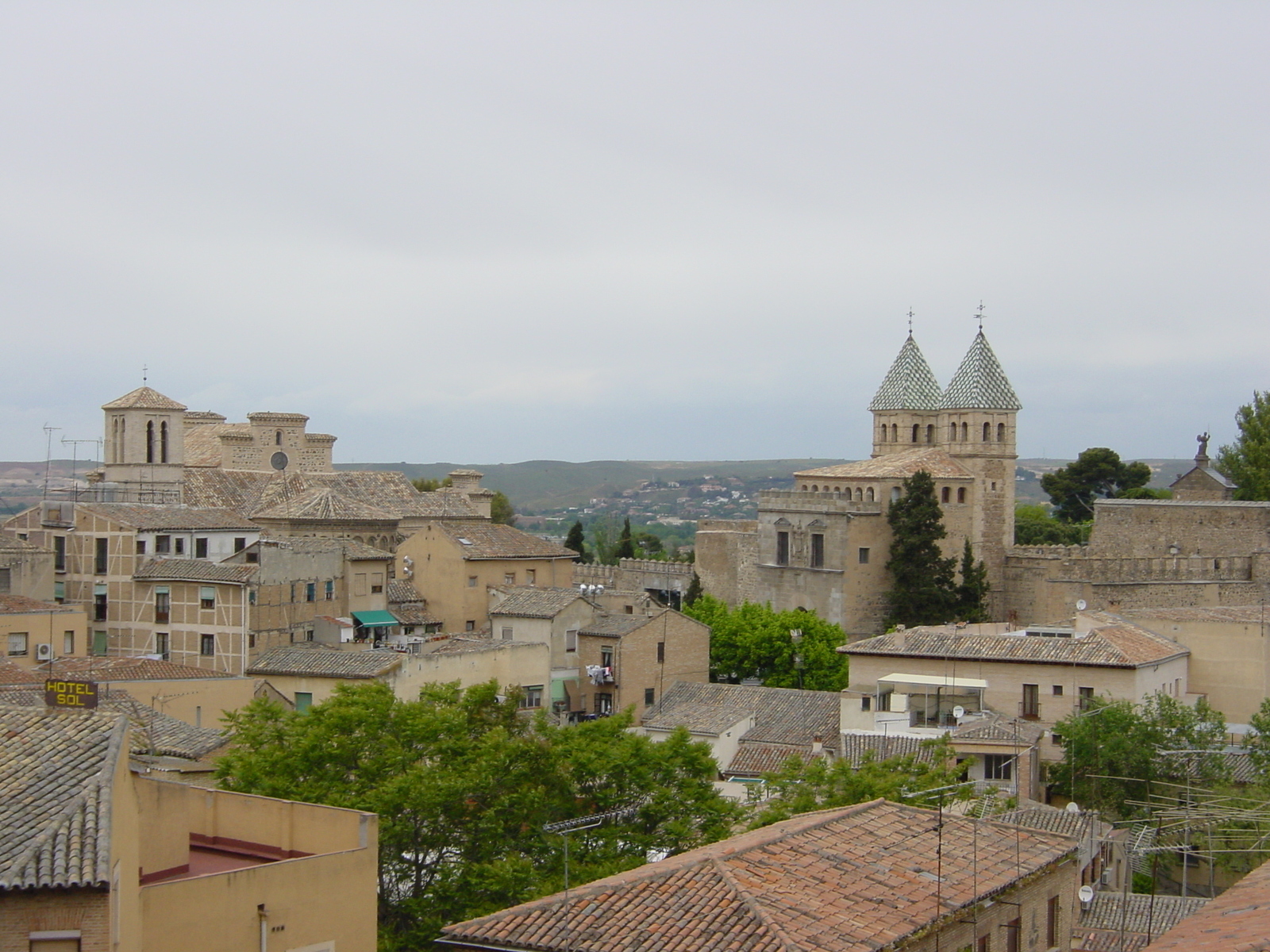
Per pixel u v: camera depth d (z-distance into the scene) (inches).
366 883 1658.5
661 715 4128.9
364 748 2425.0
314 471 6806.1
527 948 1435.8
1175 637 4269.2
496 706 2785.4
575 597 4744.1
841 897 1535.4
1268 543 5777.6
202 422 7362.2
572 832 2273.6
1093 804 3351.4
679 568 6624.0
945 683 3848.4
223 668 4377.5
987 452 6284.5
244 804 1763.0
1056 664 3811.5
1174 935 1521.9
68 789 1403.8
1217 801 3014.3
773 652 5167.3
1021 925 1739.7
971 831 1843.0
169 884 1492.4
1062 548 6210.6
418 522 6210.6
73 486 5477.4
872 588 6013.8
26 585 4559.5
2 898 1311.5
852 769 2947.8
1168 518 5940.0
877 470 6200.8
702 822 2410.2
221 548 4835.1
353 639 4675.2
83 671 3582.7
